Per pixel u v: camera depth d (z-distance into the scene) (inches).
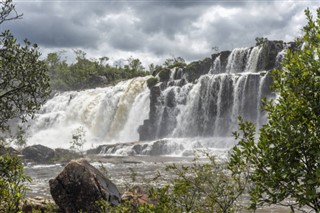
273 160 205.5
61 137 3368.6
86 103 3535.9
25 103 339.0
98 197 558.9
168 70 3174.2
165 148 2207.2
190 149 2105.1
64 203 575.8
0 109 330.3
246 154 215.8
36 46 335.9
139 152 2233.0
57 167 1658.5
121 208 431.5
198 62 3038.9
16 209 256.8
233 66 2760.8
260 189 213.8
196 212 247.9
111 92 3454.7
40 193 937.5
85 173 576.7
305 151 204.2
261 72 2300.7
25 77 330.6
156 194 245.1
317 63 212.8
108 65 6067.9
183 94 2731.3
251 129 223.0
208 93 2534.5
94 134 3331.7
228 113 2405.3
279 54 2436.0
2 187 262.1
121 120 3216.0
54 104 3882.9
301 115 209.3
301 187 201.5
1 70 324.5
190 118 2615.7
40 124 3521.2
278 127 210.2
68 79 5629.9
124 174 1243.2
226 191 242.2
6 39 319.3
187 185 243.9
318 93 212.5
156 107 2800.2
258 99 2249.0
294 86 215.9
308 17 221.1
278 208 627.8
